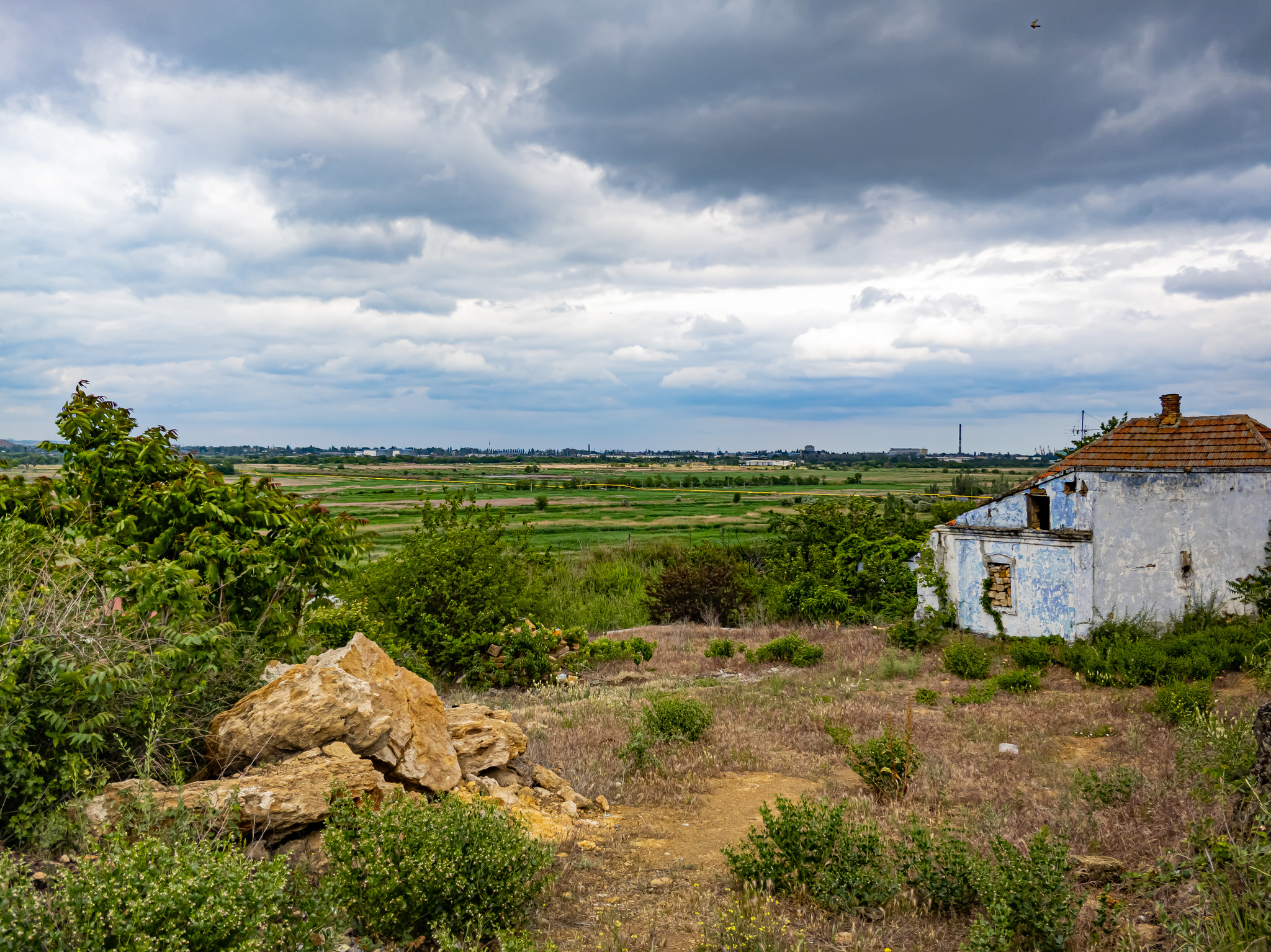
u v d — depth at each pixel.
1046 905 5.00
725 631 24.22
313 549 9.91
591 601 28.58
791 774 9.59
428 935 5.01
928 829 6.98
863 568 25.12
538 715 12.96
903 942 5.18
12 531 6.99
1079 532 18.05
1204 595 18.55
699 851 7.08
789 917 5.58
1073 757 9.84
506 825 5.82
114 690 5.71
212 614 7.72
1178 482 18.50
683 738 10.88
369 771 6.08
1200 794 6.72
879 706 13.18
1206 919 4.55
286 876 4.53
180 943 3.58
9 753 4.89
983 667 15.79
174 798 5.03
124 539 8.70
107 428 9.63
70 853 4.61
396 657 14.47
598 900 5.95
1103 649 16.16
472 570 17.62
